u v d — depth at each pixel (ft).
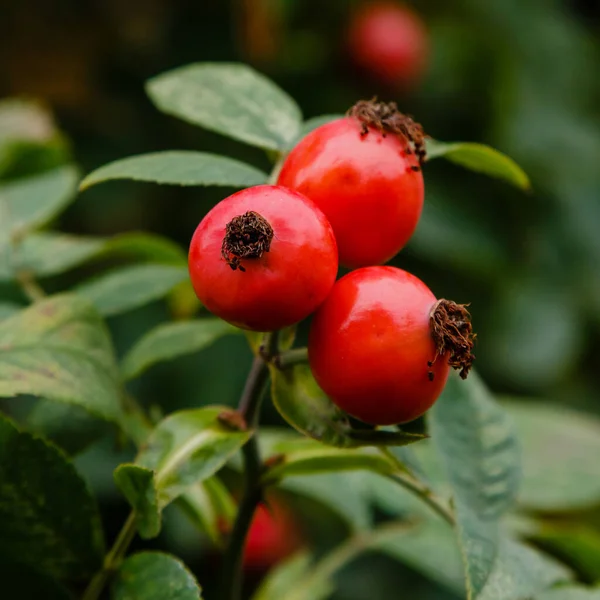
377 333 0.61
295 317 0.61
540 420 0.84
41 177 0.85
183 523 1.03
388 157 0.64
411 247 1.40
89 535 0.64
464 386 0.73
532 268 1.48
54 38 1.44
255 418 0.66
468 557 0.64
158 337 0.73
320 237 0.60
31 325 0.68
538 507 0.80
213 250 0.60
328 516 1.13
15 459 0.63
